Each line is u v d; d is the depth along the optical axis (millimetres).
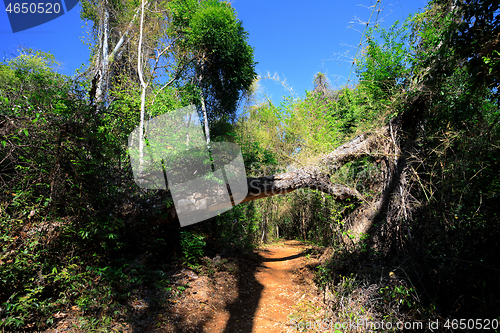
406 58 4391
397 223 4098
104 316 3016
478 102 3244
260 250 8898
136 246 4562
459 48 2807
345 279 4129
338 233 5609
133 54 8242
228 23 8648
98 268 3352
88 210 3596
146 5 7789
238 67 9234
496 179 2994
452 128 3689
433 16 3854
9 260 2797
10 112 3311
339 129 9891
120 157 4262
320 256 6121
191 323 3471
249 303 4480
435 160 3846
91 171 3535
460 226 3178
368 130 5566
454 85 3574
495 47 2422
